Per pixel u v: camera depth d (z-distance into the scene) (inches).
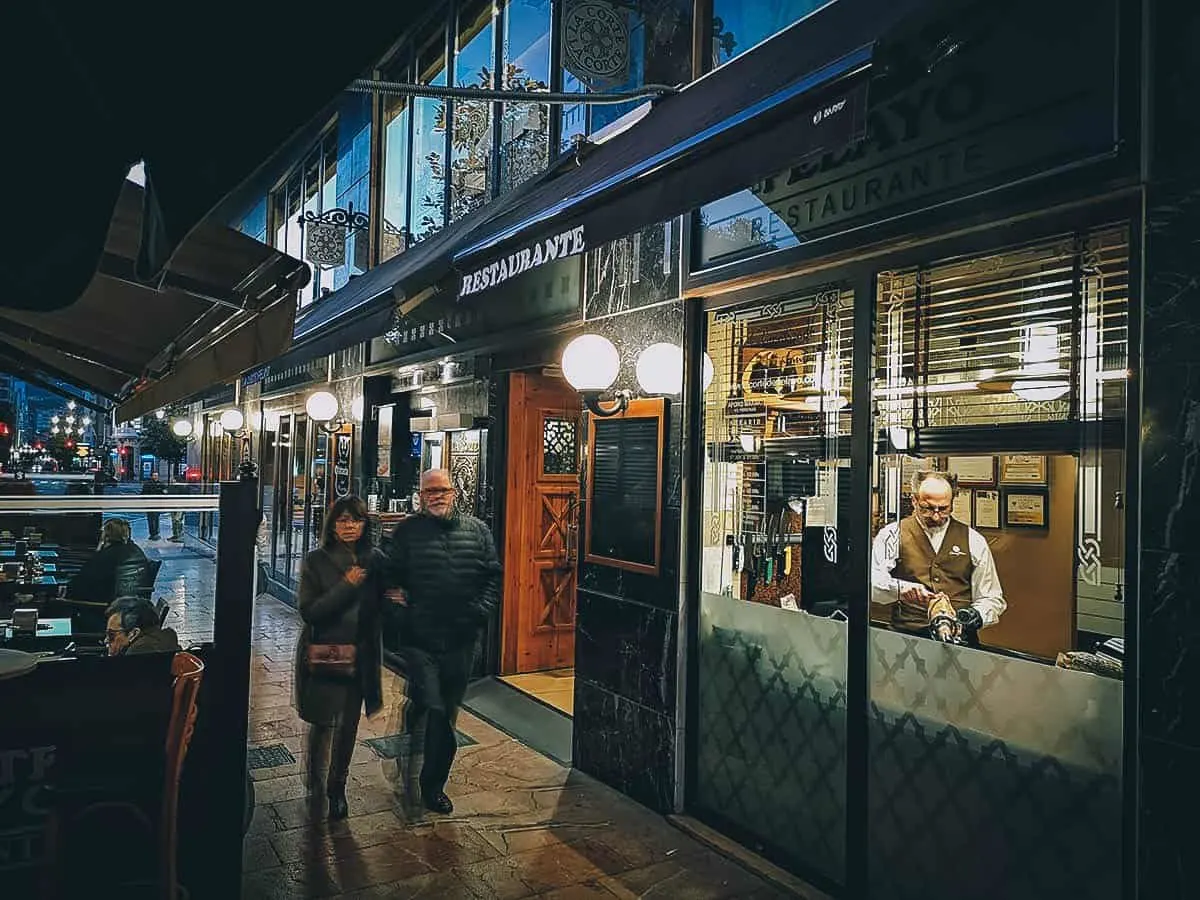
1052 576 121.2
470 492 306.2
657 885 153.4
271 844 166.9
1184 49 98.8
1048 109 113.2
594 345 191.6
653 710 186.4
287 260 129.6
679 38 199.6
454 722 186.5
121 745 117.1
